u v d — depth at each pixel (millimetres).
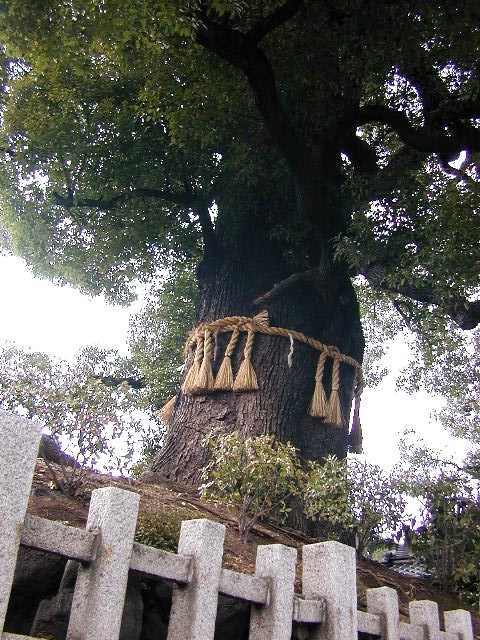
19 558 3654
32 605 3625
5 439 2746
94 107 9500
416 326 8914
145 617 3744
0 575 2580
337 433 8352
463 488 7180
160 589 3861
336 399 8273
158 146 9508
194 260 11172
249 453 5566
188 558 3307
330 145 8156
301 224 8969
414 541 7148
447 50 7859
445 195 7281
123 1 6332
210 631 3176
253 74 7109
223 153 9422
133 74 9312
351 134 8961
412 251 7457
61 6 6824
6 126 9492
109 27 6793
